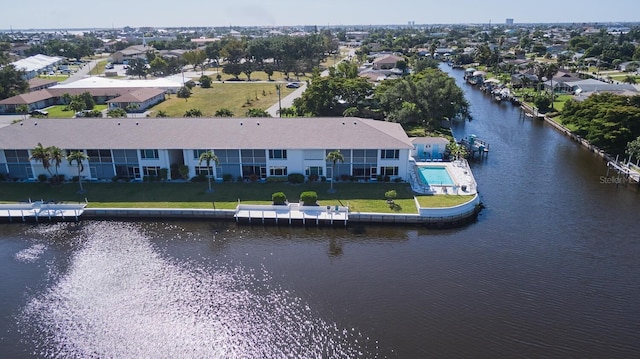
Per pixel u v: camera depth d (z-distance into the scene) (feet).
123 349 107.24
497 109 382.42
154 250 150.51
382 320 115.03
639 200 192.24
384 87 332.19
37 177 200.03
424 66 495.41
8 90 386.93
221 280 133.28
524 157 251.39
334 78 336.90
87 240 157.28
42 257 146.41
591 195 197.47
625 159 236.63
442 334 110.01
